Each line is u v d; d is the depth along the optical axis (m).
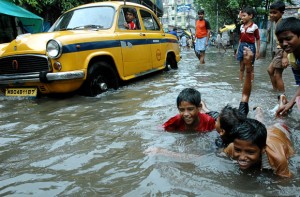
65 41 5.06
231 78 7.00
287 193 2.00
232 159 2.54
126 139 3.12
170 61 8.92
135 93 5.55
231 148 2.54
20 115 4.25
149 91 5.69
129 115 4.02
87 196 2.03
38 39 5.32
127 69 6.46
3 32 9.92
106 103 4.79
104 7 6.66
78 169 2.45
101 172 2.38
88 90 5.41
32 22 10.27
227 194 1.99
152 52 7.53
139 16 7.38
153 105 4.54
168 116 3.93
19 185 2.22
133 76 6.70
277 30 3.10
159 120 3.77
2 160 2.69
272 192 2.02
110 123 3.70
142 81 7.01
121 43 6.27
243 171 2.32
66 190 2.12
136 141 3.05
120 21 6.56
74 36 5.30
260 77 7.04
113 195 2.03
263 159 2.29
